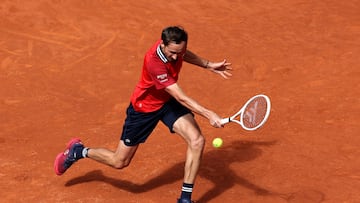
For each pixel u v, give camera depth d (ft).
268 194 76.74
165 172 82.94
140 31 143.13
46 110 103.55
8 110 103.14
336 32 143.23
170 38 61.62
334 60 125.08
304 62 124.77
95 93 111.14
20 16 147.13
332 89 110.52
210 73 120.47
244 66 123.75
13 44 133.08
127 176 82.07
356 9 159.22
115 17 150.00
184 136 67.82
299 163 84.28
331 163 84.02
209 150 88.84
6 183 79.71
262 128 95.76
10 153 87.92
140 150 89.20
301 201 74.74
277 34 142.72
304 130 94.43
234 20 152.46
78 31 141.49
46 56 127.95
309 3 164.25
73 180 81.05
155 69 64.28
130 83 116.26
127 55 129.70
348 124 95.96
